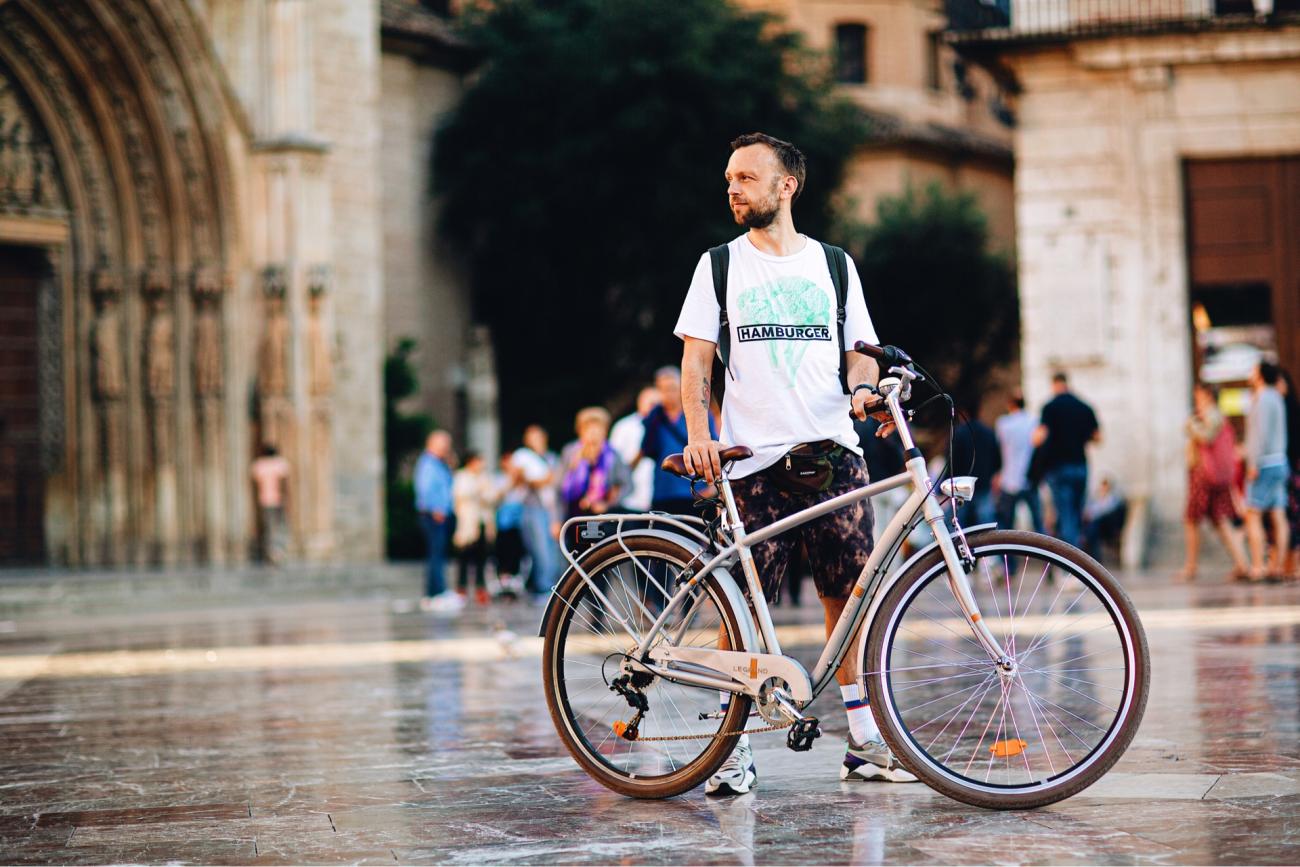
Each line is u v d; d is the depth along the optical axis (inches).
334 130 1304.1
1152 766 254.8
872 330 251.8
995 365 2229.3
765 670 235.5
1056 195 1092.5
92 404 1177.4
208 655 589.3
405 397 1581.0
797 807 231.3
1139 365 1077.8
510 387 1891.0
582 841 211.9
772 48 1819.6
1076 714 230.4
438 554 955.3
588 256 1812.3
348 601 1105.4
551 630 252.8
